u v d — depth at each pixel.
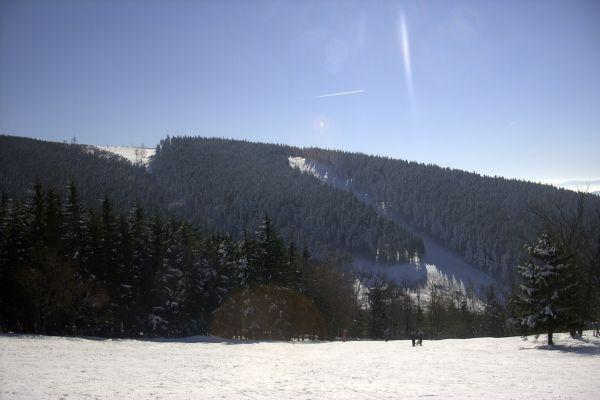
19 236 47.12
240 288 57.56
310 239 168.50
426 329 84.62
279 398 13.55
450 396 13.95
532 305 30.75
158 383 16.45
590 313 34.06
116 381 16.64
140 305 53.69
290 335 59.88
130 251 53.69
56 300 44.53
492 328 82.19
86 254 50.50
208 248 59.94
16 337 34.38
